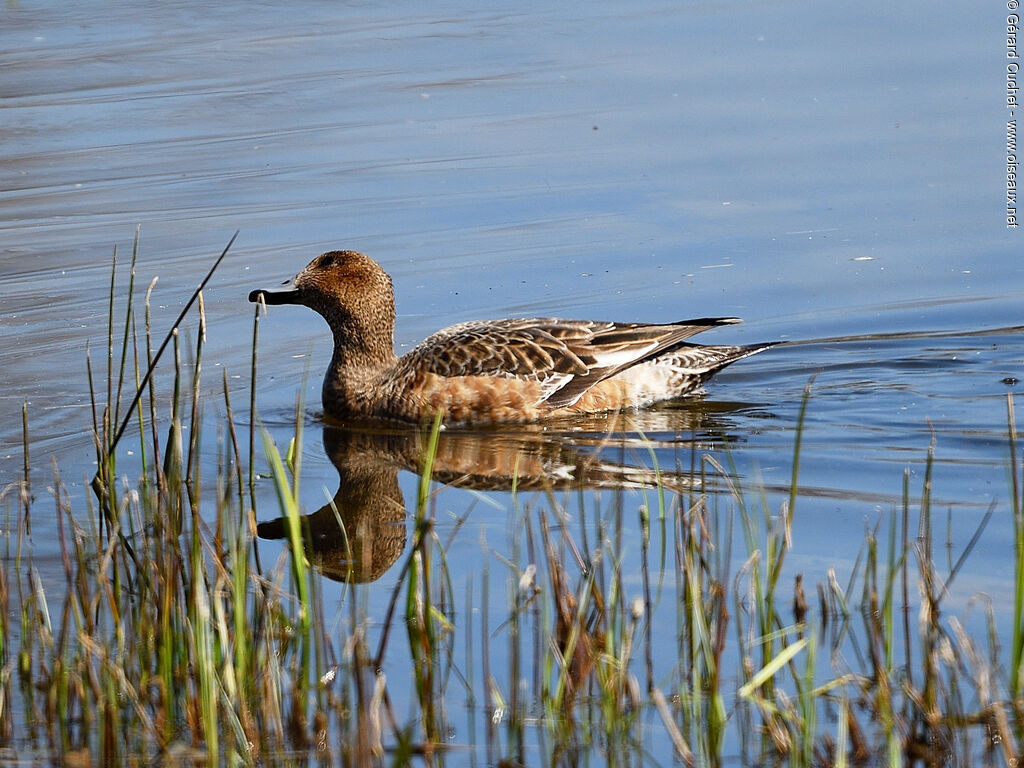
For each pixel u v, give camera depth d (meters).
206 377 14.39
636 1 28.89
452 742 7.58
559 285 16.67
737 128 21.56
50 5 28.94
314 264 14.05
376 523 10.71
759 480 11.21
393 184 19.83
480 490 11.35
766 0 28.30
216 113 22.59
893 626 8.56
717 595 8.48
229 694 7.70
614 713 7.59
